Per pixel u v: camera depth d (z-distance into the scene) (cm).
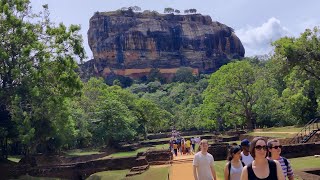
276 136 3925
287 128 4700
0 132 3488
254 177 581
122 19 16800
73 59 3716
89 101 5822
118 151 5409
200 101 10350
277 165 583
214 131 7788
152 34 16538
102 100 5881
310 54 3622
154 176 2353
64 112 3756
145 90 13750
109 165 3247
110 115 5503
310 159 2519
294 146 2823
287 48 3647
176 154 3484
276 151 738
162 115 9019
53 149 4509
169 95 12250
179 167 2558
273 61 3912
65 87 3644
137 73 16062
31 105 3572
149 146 6003
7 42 3572
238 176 837
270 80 6475
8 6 3547
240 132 5597
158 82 14138
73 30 3728
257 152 582
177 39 16888
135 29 16425
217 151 3048
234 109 6175
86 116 5369
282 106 5903
